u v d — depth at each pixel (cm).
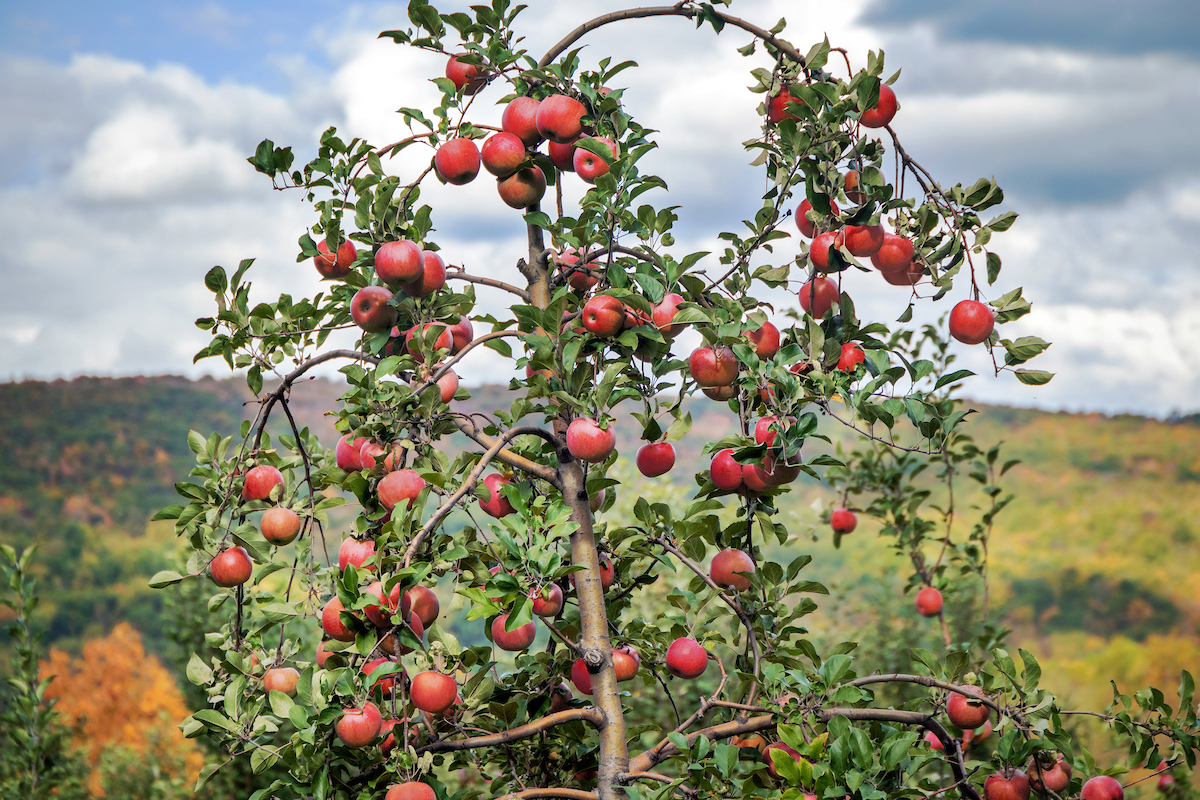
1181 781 432
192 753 845
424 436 279
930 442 247
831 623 816
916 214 271
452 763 319
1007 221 261
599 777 255
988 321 258
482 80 299
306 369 286
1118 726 287
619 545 315
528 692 305
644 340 270
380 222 272
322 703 234
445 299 269
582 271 299
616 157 282
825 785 219
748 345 251
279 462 291
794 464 248
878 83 257
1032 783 271
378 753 263
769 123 297
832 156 271
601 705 260
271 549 291
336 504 276
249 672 271
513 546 225
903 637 717
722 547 298
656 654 309
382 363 255
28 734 439
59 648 1667
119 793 729
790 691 265
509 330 271
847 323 274
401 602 233
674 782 227
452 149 280
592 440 246
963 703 277
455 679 270
